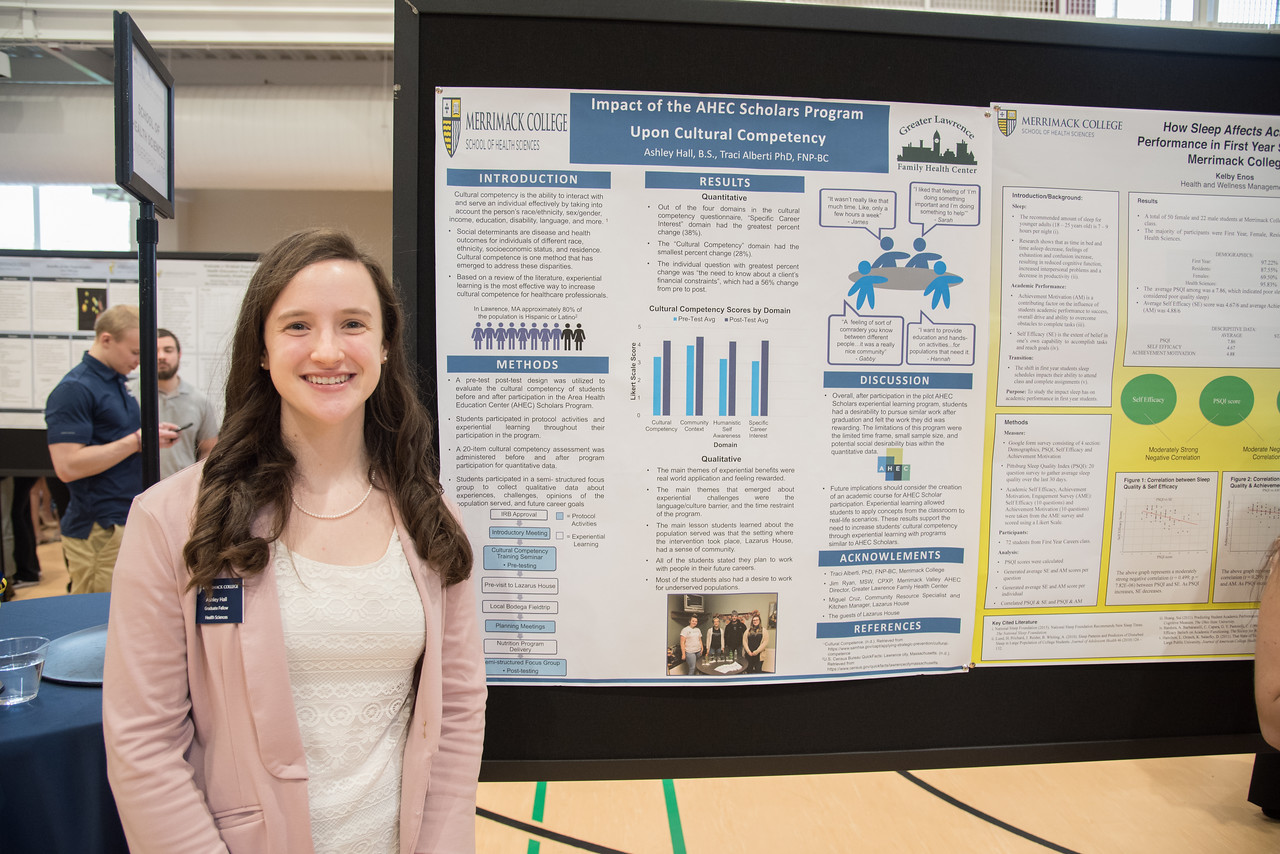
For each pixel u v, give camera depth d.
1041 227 1.35
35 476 3.69
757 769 1.33
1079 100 1.35
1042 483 1.38
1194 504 1.41
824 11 1.29
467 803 0.99
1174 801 1.81
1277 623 1.33
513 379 1.28
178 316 3.59
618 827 1.72
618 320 1.29
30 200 5.62
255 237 5.69
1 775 1.01
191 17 3.75
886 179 1.32
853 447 1.34
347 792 0.90
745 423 1.31
